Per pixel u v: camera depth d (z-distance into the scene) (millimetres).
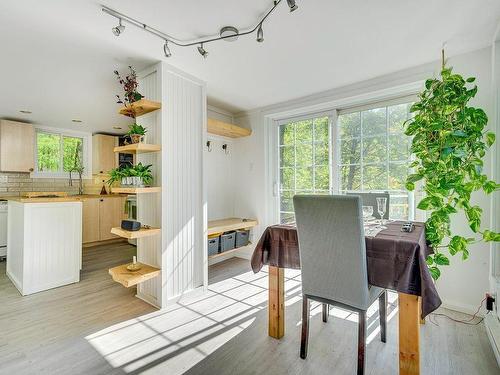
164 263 2408
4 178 4422
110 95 3277
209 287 2916
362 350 1469
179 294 2539
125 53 2295
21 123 4355
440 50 2307
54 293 2715
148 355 1730
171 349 1794
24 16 1785
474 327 2076
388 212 2447
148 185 2498
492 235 1837
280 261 1904
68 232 2977
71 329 2031
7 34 1994
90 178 5363
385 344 1849
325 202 1493
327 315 2186
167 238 2441
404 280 1401
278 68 2623
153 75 2514
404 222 2178
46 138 4863
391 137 2982
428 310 1311
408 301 1446
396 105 2963
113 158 5426
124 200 5273
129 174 2363
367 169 3133
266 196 3875
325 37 2096
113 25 1902
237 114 4145
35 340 1882
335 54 2363
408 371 1445
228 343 1868
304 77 2838
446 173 1945
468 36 2092
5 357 1692
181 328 2059
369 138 3129
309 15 1817
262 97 3451
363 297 1477
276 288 1928
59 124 4711
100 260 3979
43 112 3986
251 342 1881
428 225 2004
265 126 3875
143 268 2441
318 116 3533
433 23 1923
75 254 3033
